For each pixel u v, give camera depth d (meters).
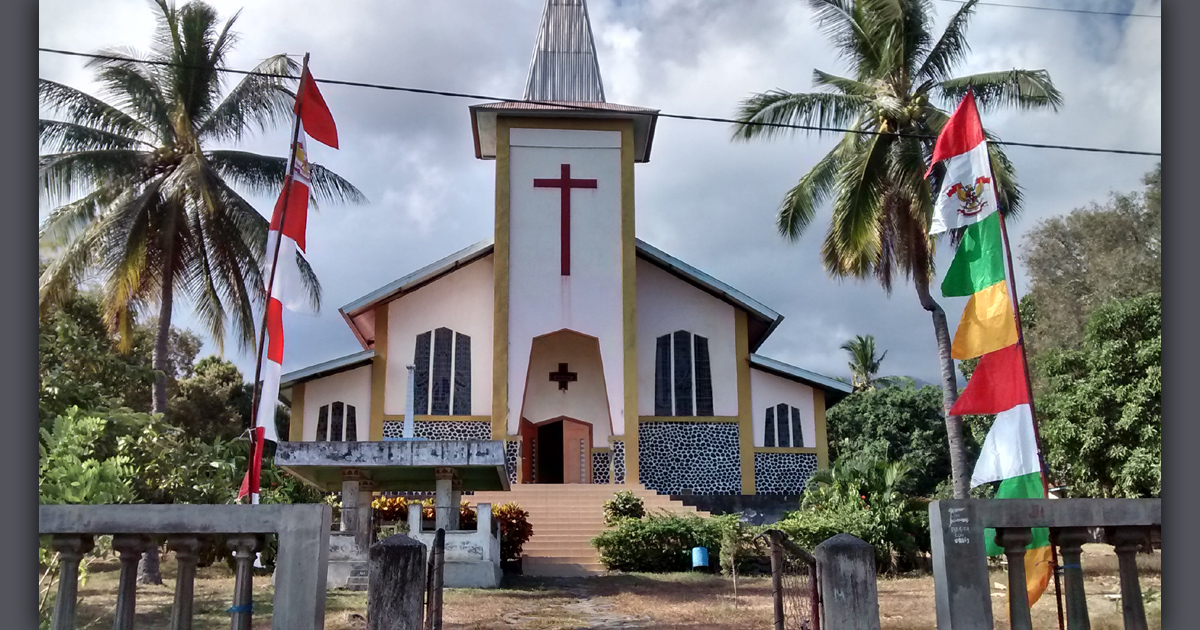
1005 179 20.00
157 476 12.11
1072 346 32.88
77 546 6.65
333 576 15.13
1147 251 32.84
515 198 27.14
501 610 12.84
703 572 19.02
